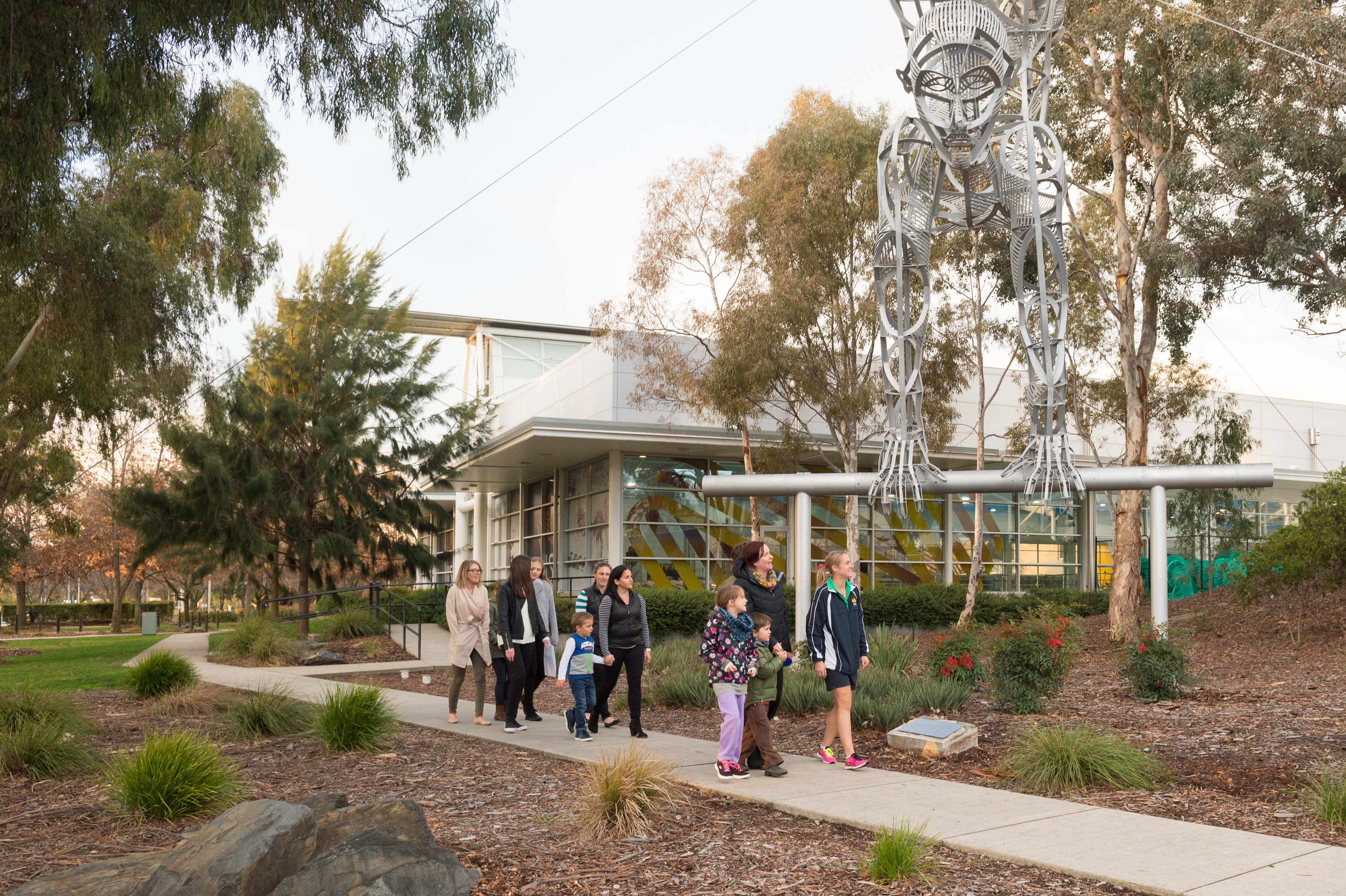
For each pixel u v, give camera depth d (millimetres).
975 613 24078
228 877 4098
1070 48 20828
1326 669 13164
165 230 17719
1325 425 35969
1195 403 27062
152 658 13008
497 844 5461
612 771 5973
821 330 21047
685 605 21328
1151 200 20969
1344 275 18250
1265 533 33875
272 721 9406
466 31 9570
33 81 8219
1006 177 11039
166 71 9500
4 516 31156
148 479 22375
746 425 21906
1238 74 17797
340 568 22938
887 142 11375
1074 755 6887
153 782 6184
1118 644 17734
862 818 5852
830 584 7734
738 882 4801
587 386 26094
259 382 23828
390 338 23984
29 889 4254
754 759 7543
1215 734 8508
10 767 7512
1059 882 4711
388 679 15711
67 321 14781
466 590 10438
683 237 22109
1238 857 4961
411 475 24141
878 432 23641
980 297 22266
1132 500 20312
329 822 4578
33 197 10133
